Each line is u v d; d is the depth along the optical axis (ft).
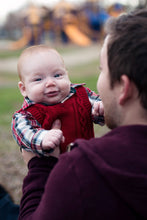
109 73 3.11
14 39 204.23
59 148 4.83
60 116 4.91
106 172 2.65
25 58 5.14
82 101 5.12
